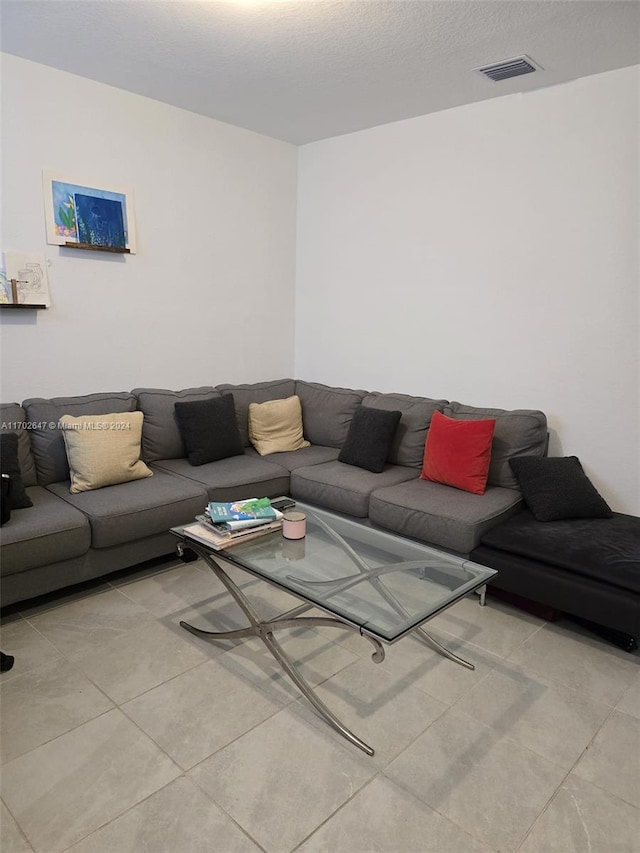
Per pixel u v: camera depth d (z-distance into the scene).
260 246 4.32
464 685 2.16
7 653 2.30
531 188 3.28
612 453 3.18
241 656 2.32
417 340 3.94
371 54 2.83
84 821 1.57
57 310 3.30
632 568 2.36
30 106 3.03
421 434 3.58
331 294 4.41
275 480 3.43
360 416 3.66
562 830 1.56
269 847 1.50
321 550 2.35
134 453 3.17
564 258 3.21
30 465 3.06
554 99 3.13
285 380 4.41
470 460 3.11
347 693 2.11
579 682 2.19
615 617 2.29
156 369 3.83
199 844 1.51
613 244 3.03
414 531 2.91
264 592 2.85
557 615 2.59
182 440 3.59
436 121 3.63
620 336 3.07
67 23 2.58
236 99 3.49
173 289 3.84
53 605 2.69
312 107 3.59
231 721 1.96
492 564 2.63
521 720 1.98
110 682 2.14
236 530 2.33
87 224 3.34
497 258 3.48
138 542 2.88
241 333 4.30
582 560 2.45
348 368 4.38
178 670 2.22
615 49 2.70
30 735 1.87
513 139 3.31
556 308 3.28
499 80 3.10
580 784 1.71
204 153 3.85
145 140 3.53
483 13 2.41
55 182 3.18
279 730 1.92
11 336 3.15
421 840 1.53
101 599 2.75
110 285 3.52
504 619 2.64
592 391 3.21
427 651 2.38
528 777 1.74
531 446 3.21
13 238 3.07
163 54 2.88
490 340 3.58
